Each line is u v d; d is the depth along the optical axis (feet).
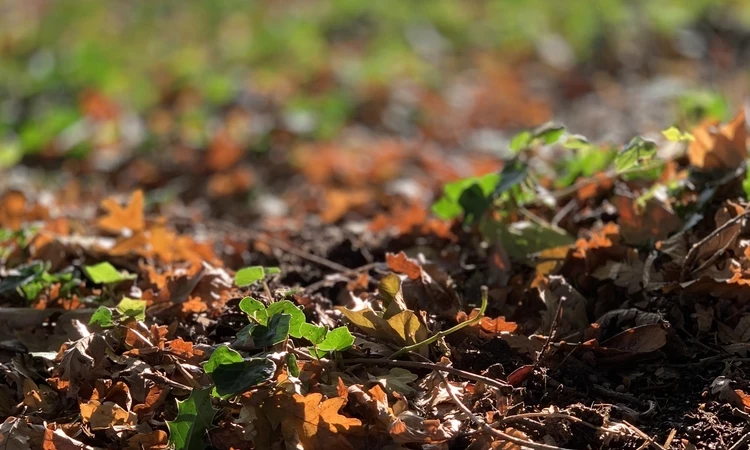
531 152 7.60
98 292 7.16
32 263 7.24
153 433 6.22
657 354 6.57
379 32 19.44
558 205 7.80
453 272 7.24
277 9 21.38
